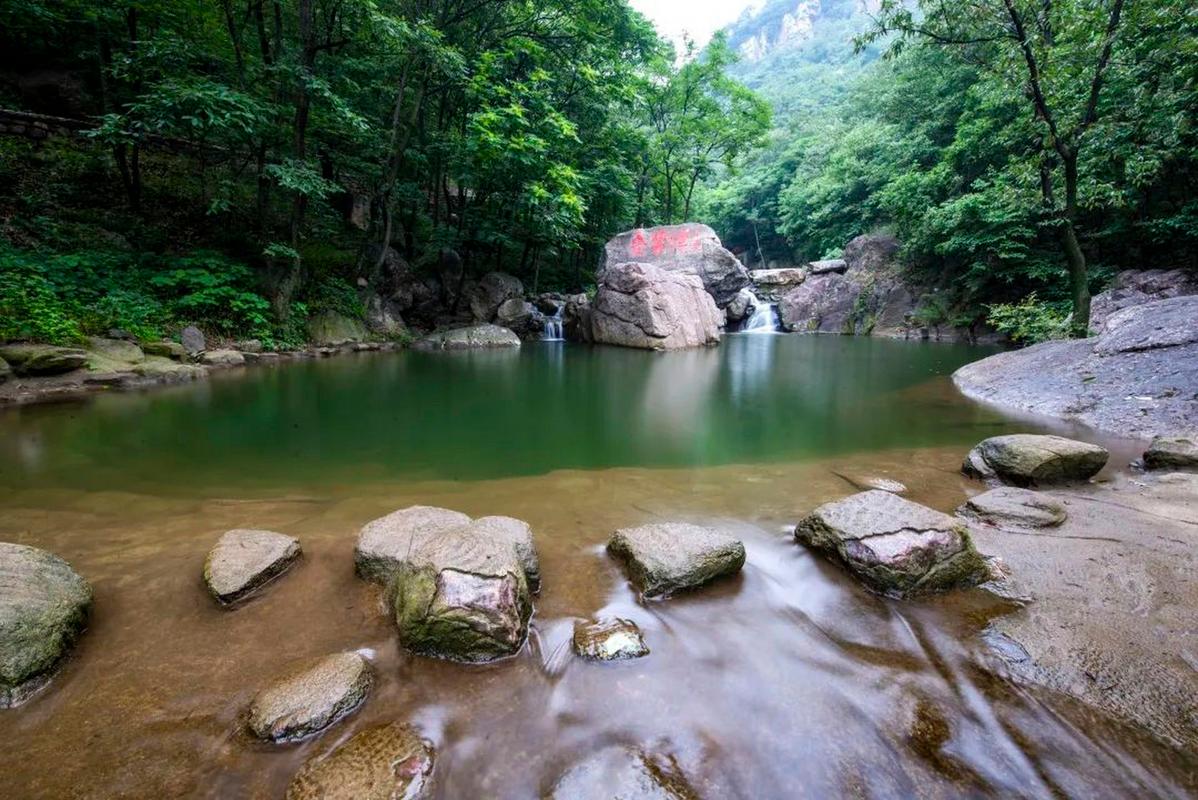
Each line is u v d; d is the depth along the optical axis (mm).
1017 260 13406
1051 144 8070
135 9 9039
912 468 3998
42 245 7637
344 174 14180
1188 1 6785
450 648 1839
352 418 5441
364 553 2334
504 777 1409
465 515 2709
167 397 5902
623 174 16266
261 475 3715
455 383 7652
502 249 15523
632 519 3025
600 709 1642
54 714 1576
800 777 1404
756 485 3635
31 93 11000
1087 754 1449
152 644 1887
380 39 9539
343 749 1475
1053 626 1981
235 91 7723
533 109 11883
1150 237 11594
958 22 7887
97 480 3484
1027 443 3609
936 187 15672
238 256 9414
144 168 10641
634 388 7656
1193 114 8383
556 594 2260
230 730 1537
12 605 1727
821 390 7566
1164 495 3178
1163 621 1983
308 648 1900
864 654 1885
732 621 2086
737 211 32719
